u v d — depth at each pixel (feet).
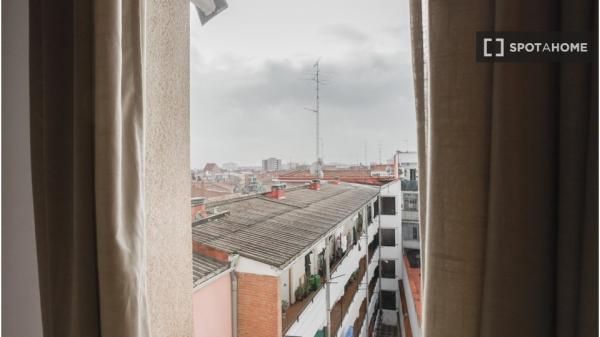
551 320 1.41
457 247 1.53
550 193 1.38
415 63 1.97
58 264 2.71
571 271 1.40
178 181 3.43
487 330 1.44
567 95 1.38
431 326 1.60
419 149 1.97
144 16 2.66
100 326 2.41
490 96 1.49
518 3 1.40
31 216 3.48
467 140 1.51
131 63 2.56
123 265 2.39
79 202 2.44
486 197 1.49
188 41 3.55
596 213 1.31
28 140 3.49
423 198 1.97
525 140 1.36
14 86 3.52
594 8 1.34
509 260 1.39
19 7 3.54
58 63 2.74
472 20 1.52
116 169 2.37
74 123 2.49
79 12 2.48
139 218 2.56
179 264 3.44
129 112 2.53
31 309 3.52
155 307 3.25
